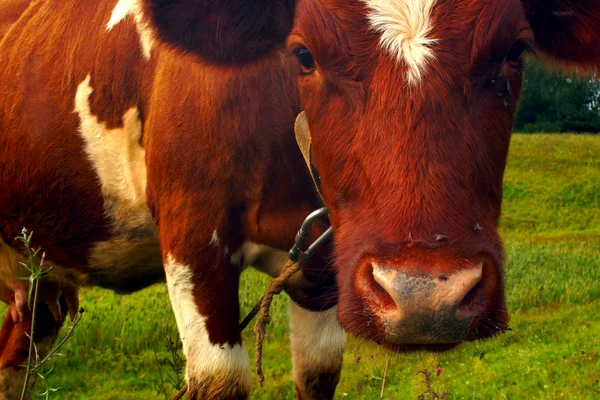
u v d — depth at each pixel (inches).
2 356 204.4
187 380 140.6
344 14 98.9
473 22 95.2
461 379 235.8
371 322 89.9
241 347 141.4
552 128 1448.1
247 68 121.7
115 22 156.9
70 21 168.2
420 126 91.1
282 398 231.0
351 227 96.6
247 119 133.8
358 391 233.5
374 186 92.0
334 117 100.0
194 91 137.9
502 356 264.5
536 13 118.3
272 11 119.1
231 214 139.0
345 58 98.1
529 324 313.9
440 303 82.4
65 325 286.5
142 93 149.9
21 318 194.5
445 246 85.5
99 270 175.0
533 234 715.4
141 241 164.1
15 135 170.4
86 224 165.0
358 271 91.0
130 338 282.8
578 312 338.6
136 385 243.9
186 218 139.3
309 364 157.8
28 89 169.5
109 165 157.8
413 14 96.0
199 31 118.3
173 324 296.7
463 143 92.0
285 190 137.3
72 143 160.9
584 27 115.8
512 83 102.8
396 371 243.3
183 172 139.1
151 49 148.3
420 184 88.7
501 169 101.9
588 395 215.0
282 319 313.0
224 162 135.9
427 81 92.5
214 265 138.6
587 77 121.8
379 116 93.8
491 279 89.4
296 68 119.6
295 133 123.3
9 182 173.2
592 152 1072.2
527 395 220.8
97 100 156.9
